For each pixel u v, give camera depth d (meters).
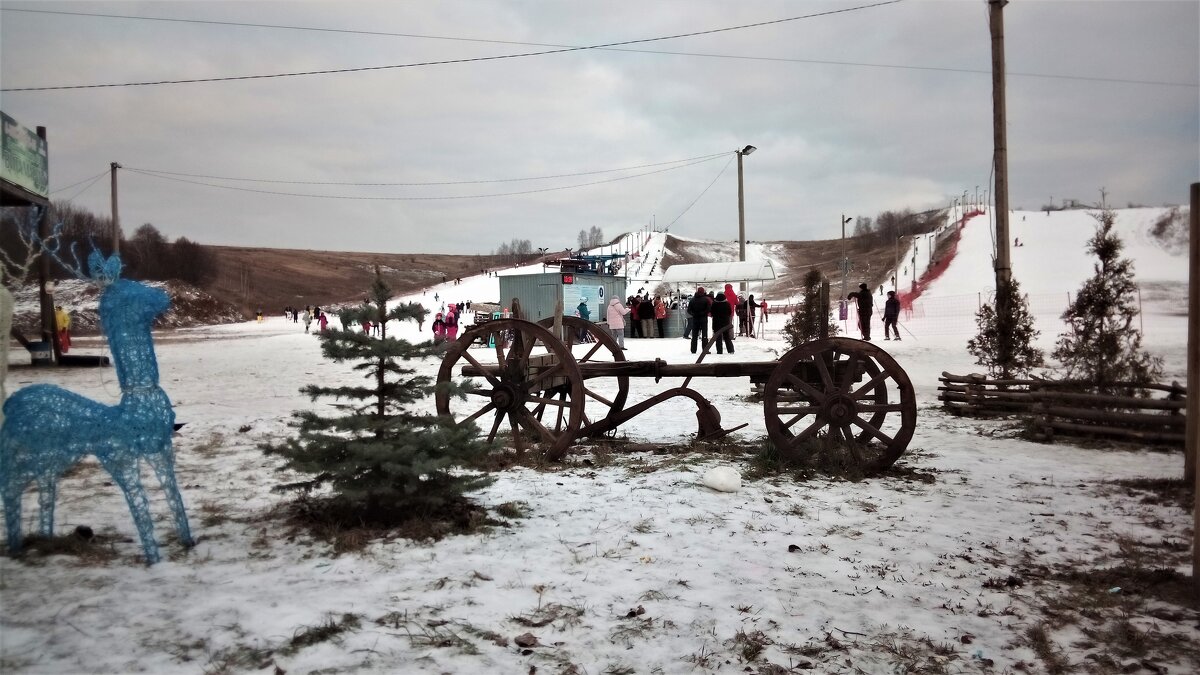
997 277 13.71
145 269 95.50
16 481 4.84
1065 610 4.31
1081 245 76.19
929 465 8.46
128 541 5.25
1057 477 7.83
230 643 3.59
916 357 21.59
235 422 11.30
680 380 17.78
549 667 3.45
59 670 3.27
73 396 4.75
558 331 8.95
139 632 3.69
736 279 34.28
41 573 4.52
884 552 5.31
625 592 4.42
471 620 3.94
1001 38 14.41
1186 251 74.81
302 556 4.93
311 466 5.31
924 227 134.25
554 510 6.25
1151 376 10.48
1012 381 11.92
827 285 12.57
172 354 29.88
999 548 5.45
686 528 5.78
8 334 4.75
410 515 5.75
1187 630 4.04
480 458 5.87
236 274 126.88
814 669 3.53
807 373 8.60
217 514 6.01
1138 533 5.83
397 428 5.46
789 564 5.00
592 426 9.20
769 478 7.61
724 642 3.78
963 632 3.99
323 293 124.25
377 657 3.48
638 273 102.31
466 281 101.38
